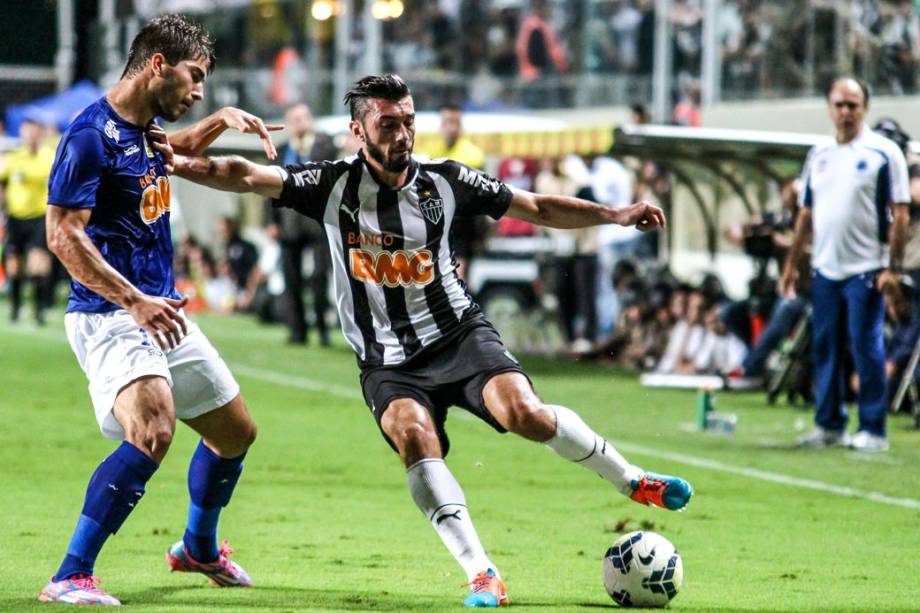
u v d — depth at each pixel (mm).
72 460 33844
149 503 28594
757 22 66312
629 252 65188
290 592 20188
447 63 85812
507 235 66062
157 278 19594
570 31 80125
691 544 25359
